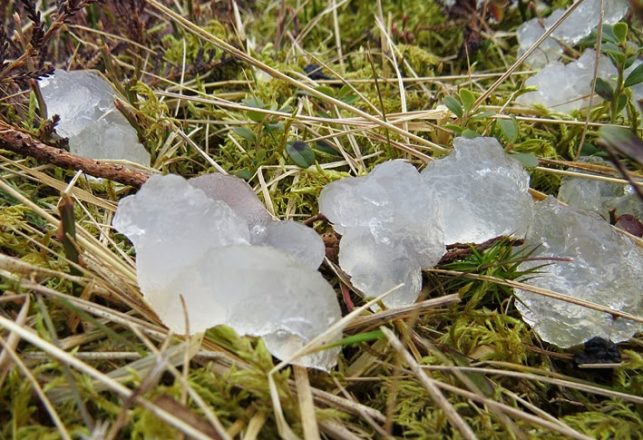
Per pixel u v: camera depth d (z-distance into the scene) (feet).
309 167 0.71
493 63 0.97
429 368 0.49
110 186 0.65
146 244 0.50
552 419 0.49
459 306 0.58
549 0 1.02
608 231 0.58
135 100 0.77
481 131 0.76
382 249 0.54
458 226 0.58
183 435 0.42
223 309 0.48
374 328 0.53
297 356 0.46
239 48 0.92
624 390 0.52
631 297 0.56
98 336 0.50
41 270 0.51
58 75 0.72
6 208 0.60
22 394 0.44
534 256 0.60
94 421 0.45
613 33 0.74
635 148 0.46
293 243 0.54
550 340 0.55
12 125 0.69
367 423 0.48
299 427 0.45
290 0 1.12
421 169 0.71
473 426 0.48
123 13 0.91
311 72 0.88
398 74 0.85
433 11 1.06
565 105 0.84
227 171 0.73
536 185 0.73
